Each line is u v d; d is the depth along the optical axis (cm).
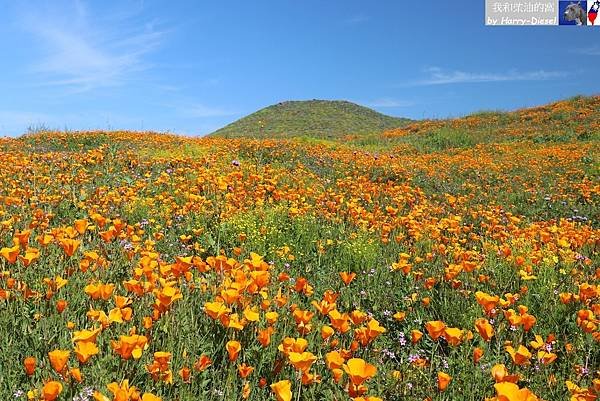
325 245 660
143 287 350
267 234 659
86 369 287
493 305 346
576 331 421
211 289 412
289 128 5275
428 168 1569
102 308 374
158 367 264
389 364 367
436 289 520
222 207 748
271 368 324
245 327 345
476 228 881
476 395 330
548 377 355
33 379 277
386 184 1270
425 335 431
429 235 704
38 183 853
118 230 480
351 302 495
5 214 629
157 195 841
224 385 298
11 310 346
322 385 314
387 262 606
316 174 1302
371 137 3478
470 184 1348
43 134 1875
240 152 1558
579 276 555
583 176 1487
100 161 1146
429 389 327
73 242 369
